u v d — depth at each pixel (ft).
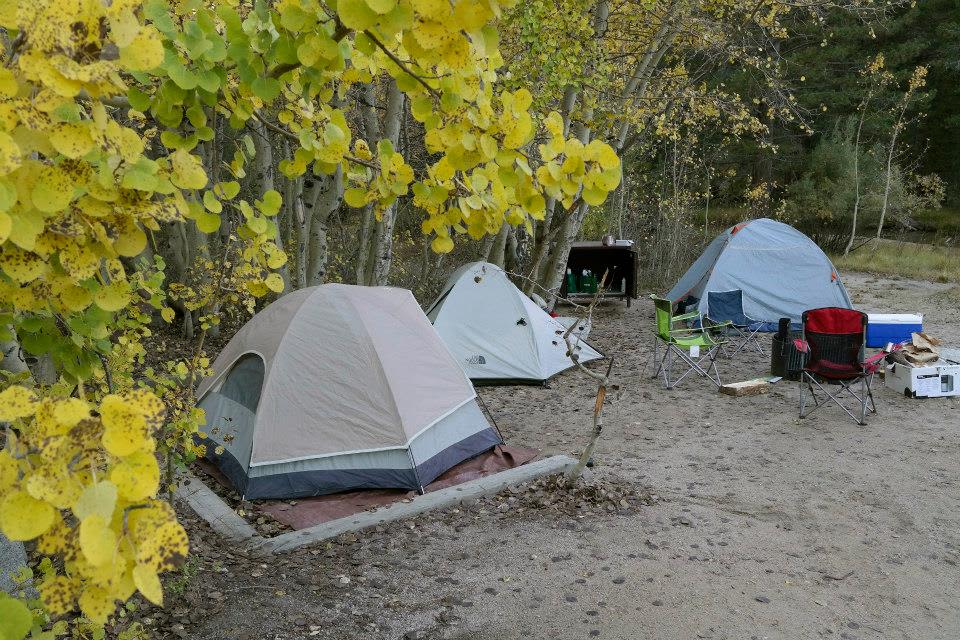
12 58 3.47
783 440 23.43
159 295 10.94
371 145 30.48
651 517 17.84
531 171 5.71
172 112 6.12
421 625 13.33
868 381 25.20
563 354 32.04
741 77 81.82
